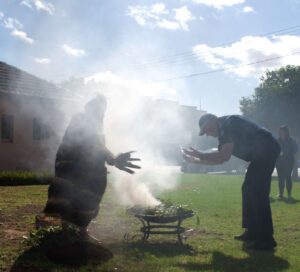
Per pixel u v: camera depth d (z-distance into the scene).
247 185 6.39
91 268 5.10
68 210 6.18
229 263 5.43
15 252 5.70
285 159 11.70
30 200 10.77
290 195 11.84
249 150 6.31
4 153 19.05
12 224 7.57
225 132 6.34
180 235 6.73
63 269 5.06
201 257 5.69
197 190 13.72
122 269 5.12
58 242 5.74
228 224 7.88
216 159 6.33
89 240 6.09
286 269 5.19
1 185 14.82
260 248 6.13
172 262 5.43
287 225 7.85
